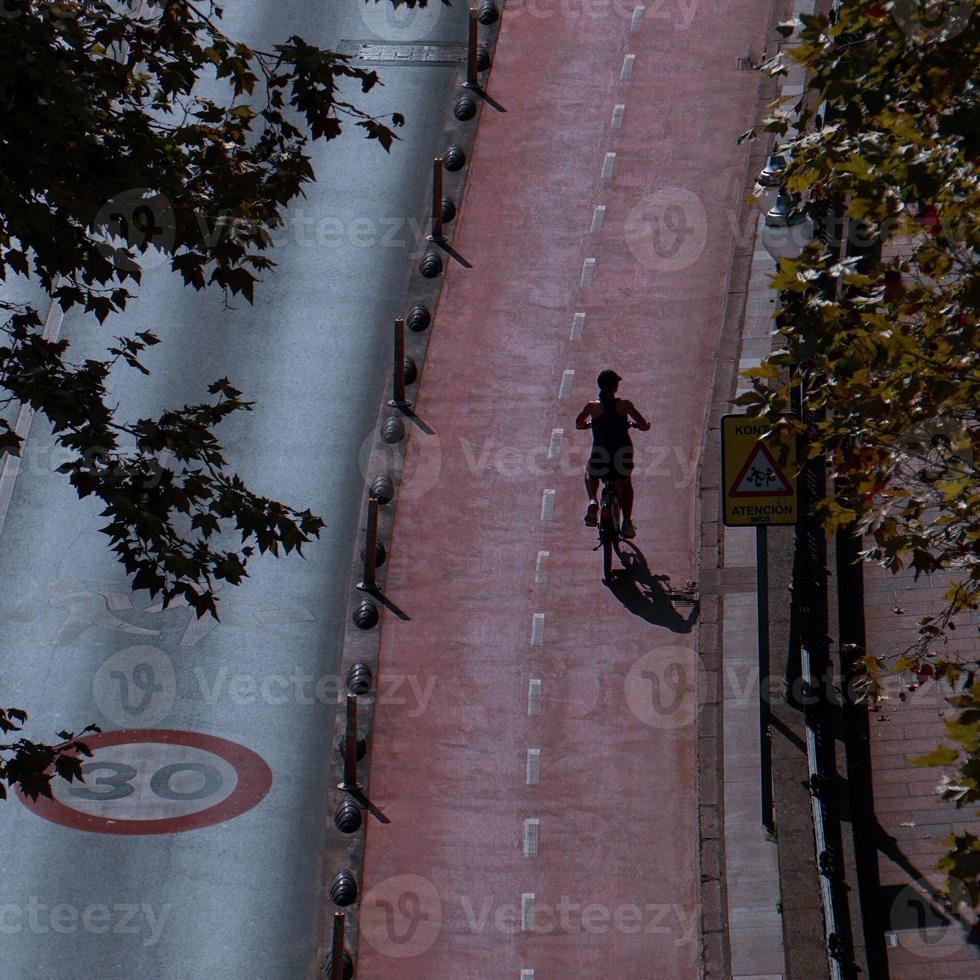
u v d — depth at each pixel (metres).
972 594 26.11
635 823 38.34
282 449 49.94
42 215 23.89
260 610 45.22
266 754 41.09
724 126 60.34
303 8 67.44
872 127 24.48
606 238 56.47
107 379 52.03
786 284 23.72
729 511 34.38
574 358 52.25
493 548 46.47
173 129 28.70
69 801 39.84
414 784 40.03
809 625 38.25
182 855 38.62
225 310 54.91
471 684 42.56
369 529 45.44
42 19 26.16
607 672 42.31
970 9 21.67
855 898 32.91
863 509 25.11
